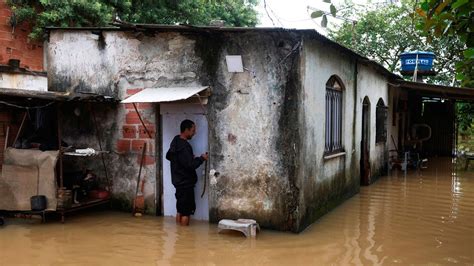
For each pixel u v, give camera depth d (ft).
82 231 23.93
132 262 19.39
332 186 29.58
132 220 26.17
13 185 25.16
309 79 24.66
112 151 28.25
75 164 29.27
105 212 27.96
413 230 24.66
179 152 24.26
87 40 28.58
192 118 26.08
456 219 27.20
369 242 22.34
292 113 23.41
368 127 39.70
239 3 57.72
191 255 20.27
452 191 36.68
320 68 26.55
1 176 25.18
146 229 24.32
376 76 42.37
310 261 19.54
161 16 47.19
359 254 20.48
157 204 27.17
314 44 25.31
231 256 20.16
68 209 25.31
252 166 24.43
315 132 26.00
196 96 24.88
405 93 57.77
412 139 60.08
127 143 27.81
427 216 27.91
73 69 28.99
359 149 36.60
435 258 20.06
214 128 25.27
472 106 67.21
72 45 28.99
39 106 26.07
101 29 27.78
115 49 27.86
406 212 28.99
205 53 25.52
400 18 68.23
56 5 36.73
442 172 48.67
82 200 26.76
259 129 24.20
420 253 20.72
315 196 26.21
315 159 26.08
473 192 36.04
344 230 24.49
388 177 44.68
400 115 55.77
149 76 27.04
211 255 20.26
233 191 24.90
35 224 25.17
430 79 68.33
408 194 35.32
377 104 43.80
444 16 12.49
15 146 26.27
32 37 36.29
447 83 67.21
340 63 30.83
